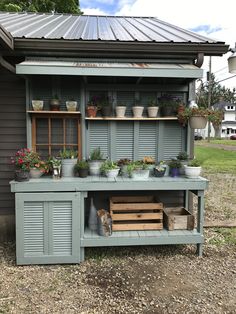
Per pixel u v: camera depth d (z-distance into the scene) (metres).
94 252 3.28
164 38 3.46
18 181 2.88
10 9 8.81
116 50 3.26
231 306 2.27
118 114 3.42
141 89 3.56
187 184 3.09
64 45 3.16
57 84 3.45
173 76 2.95
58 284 2.57
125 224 3.20
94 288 2.51
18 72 2.77
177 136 3.67
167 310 2.21
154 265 2.98
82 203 2.95
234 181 7.97
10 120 3.55
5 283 2.57
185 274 2.78
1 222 3.61
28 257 2.91
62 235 2.93
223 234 3.87
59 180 2.97
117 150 3.62
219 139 32.62
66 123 3.50
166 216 3.32
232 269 2.90
